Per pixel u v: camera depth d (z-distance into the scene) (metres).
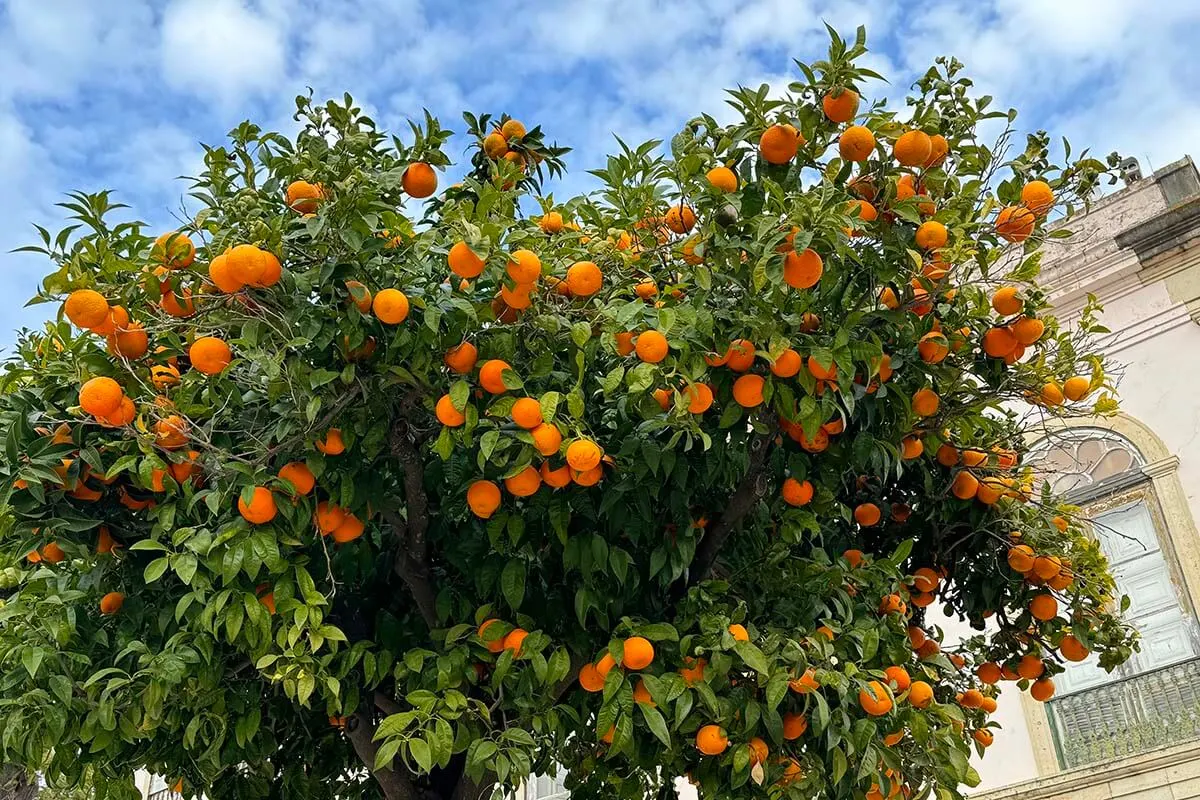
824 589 3.74
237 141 3.51
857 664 3.46
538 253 3.24
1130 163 9.98
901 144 3.14
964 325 3.94
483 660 3.29
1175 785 7.57
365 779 4.64
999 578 4.73
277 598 2.96
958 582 4.88
